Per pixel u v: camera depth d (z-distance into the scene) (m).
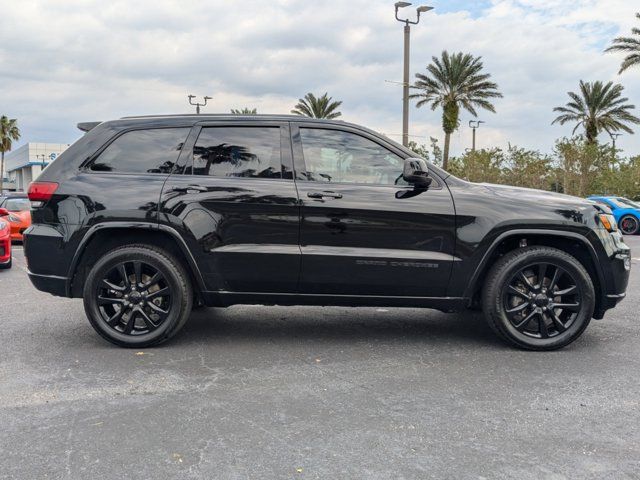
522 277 4.52
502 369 4.12
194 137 4.58
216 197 4.41
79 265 4.57
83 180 4.49
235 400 3.49
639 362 4.30
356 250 4.43
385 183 4.54
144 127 4.62
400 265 4.42
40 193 4.49
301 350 4.59
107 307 4.73
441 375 3.99
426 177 4.35
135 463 2.70
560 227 4.44
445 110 38.72
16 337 4.96
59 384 3.76
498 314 4.51
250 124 4.61
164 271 4.47
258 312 5.98
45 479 2.55
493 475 2.60
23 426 3.10
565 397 3.57
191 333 5.09
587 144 39.44
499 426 3.13
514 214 4.44
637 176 39.03
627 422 3.20
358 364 4.23
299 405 3.42
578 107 43.19
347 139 4.60
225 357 4.38
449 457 2.77
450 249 4.45
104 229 4.43
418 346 4.72
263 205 4.41
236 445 2.88
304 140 4.58
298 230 4.42
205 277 4.46
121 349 4.57
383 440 2.95
